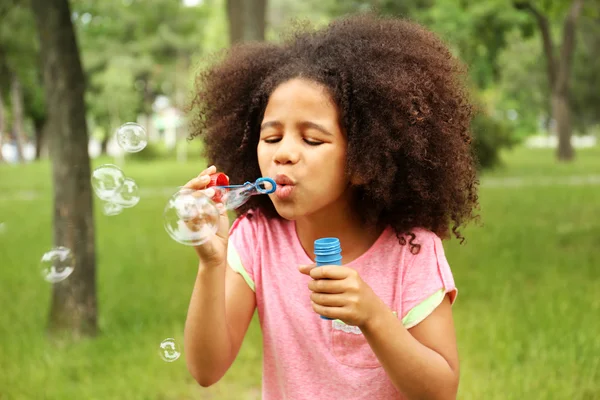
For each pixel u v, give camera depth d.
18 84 28.91
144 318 4.63
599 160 23.89
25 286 5.74
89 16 8.73
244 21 7.05
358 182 1.62
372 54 1.69
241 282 1.75
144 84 36.94
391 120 1.63
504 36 18.84
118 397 3.31
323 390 1.63
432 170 1.74
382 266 1.65
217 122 1.98
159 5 28.23
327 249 1.41
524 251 6.54
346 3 21.22
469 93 1.95
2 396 3.36
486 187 14.15
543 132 55.47
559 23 23.58
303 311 1.65
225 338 1.59
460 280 5.43
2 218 10.80
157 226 9.44
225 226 1.58
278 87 1.60
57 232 4.44
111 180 2.05
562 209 9.99
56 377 3.60
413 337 1.53
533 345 3.67
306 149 1.55
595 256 6.26
